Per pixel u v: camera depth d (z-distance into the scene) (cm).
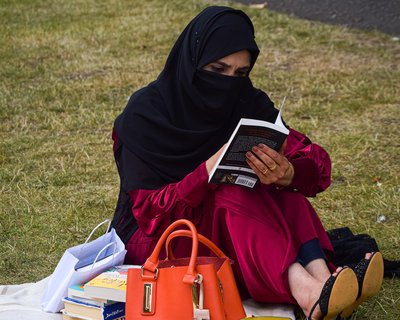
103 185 1234
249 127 714
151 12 2331
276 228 767
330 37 2006
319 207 1125
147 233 815
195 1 2427
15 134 1470
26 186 1227
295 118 1509
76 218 1105
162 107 844
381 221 1071
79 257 809
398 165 1271
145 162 822
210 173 761
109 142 1421
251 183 769
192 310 692
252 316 723
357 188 1184
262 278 779
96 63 1897
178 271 701
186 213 802
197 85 830
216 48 812
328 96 1614
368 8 2225
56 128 1497
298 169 794
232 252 812
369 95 1603
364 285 725
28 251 1014
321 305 719
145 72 1819
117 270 789
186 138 827
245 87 858
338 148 1345
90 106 1616
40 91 1708
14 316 793
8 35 2178
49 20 2333
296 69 1788
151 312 698
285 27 2095
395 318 827
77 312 770
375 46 1931
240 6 2327
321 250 783
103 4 2483
